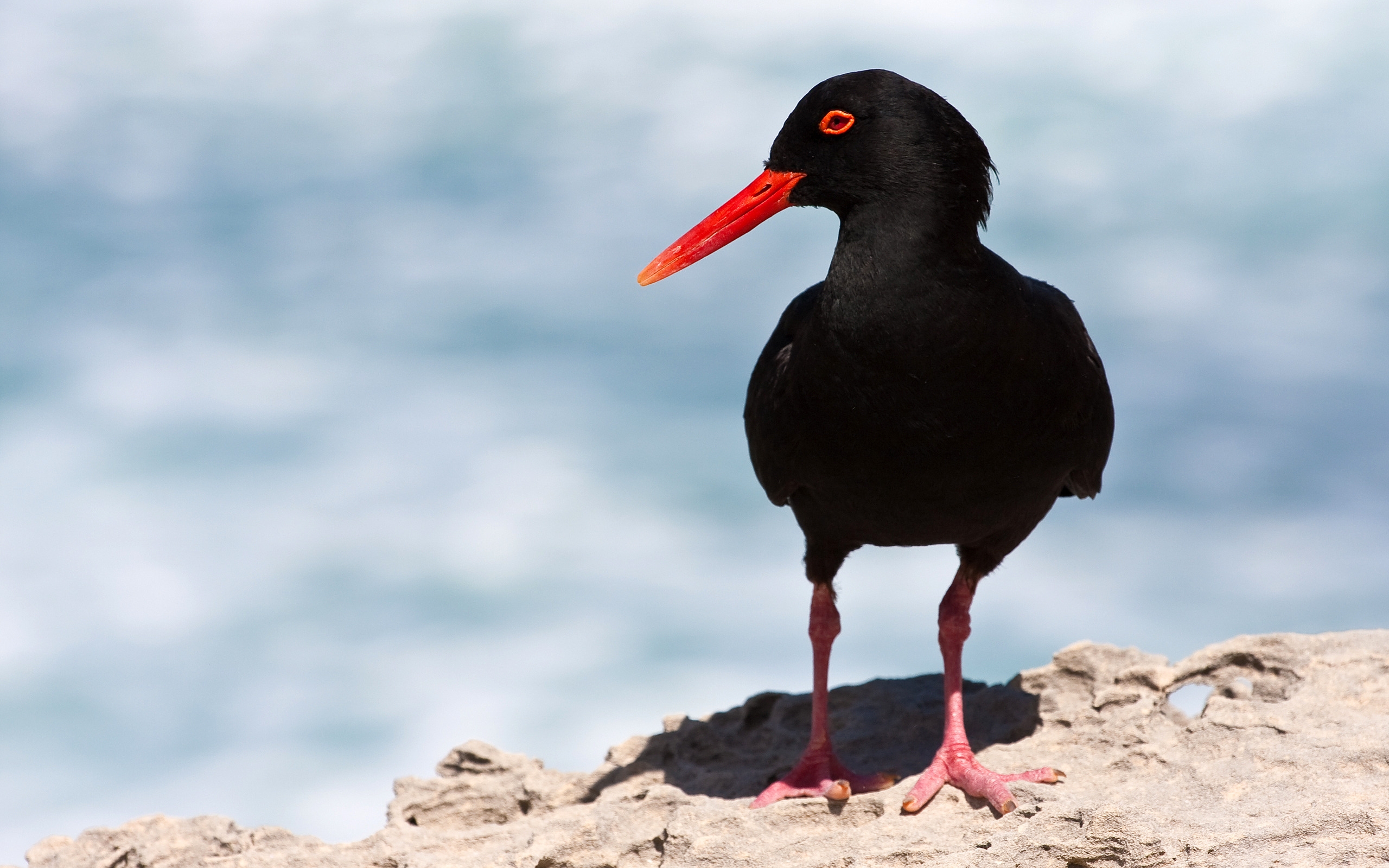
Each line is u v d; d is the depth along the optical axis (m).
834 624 6.76
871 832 5.80
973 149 5.77
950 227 5.67
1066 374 5.98
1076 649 7.62
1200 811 5.42
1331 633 7.32
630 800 6.34
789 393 6.10
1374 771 5.57
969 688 7.90
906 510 6.09
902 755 7.12
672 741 7.63
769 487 6.62
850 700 7.89
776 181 6.06
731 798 6.97
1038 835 5.26
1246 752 5.84
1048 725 6.97
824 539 6.59
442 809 7.13
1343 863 4.90
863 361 5.72
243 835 6.54
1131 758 6.18
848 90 5.77
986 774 6.00
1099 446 6.42
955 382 5.69
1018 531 6.40
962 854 5.38
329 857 6.18
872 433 5.83
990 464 5.91
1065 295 6.61
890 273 5.66
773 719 7.86
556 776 7.42
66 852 6.65
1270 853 5.01
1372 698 6.45
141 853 6.45
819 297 5.93
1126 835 5.08
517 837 6.21
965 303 5.64
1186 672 7.22
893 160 5.66
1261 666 7.14
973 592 6.58
